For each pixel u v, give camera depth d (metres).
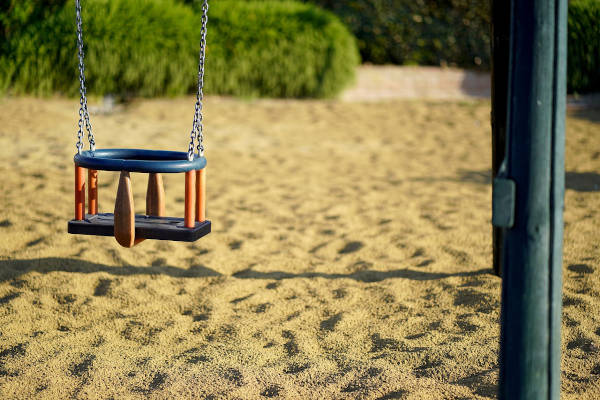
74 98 11.48
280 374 3.06
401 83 13.95
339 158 8.42
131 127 9.79
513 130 2.14
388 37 15.22
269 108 12.06
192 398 2.85
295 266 4.62
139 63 11.77
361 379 2.99
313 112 11.83
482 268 4.48
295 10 13.43
